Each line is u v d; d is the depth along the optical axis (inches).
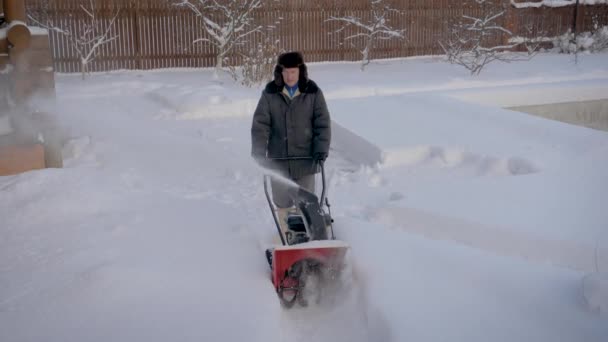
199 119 438.0
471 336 153.4
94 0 609.9
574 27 839.1
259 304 167.8
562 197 251.3
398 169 320.2
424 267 189.8
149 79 584.1
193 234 219.6
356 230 217.8
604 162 299.1
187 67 660.1
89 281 175.6
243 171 315.3
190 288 175.6
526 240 212.5
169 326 155.3
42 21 590.6
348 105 444.5
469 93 494.9
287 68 209.3
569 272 188.1
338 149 370.9
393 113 414.9
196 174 310.2
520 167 303.0
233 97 460.4
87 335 151.3
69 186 259.9
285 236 218.7
